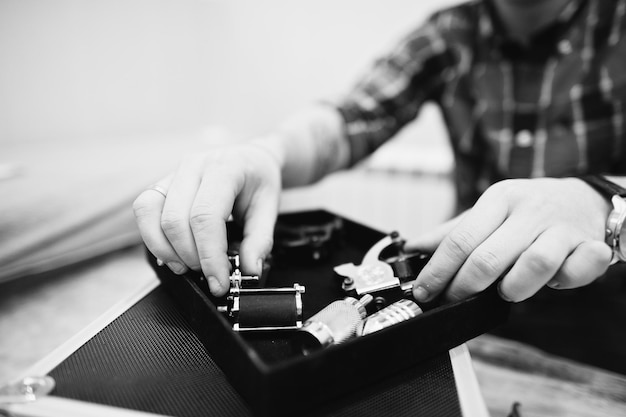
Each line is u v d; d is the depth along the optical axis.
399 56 0.63
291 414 0.24
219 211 0.30
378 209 1.03
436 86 0.65
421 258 0.34
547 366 0.38
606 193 0.33
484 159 0.60
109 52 0.92
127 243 0.64
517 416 0.30
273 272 0.34
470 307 0.28
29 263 0.53
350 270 0.32
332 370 0.24
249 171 0.34
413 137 1.04
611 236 0.31
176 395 0.25
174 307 0.32
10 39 0.77
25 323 0.44
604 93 0.50
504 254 0.28
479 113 0.59
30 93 0.81
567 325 0.53
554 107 0.53
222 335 0.26
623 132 0.50
